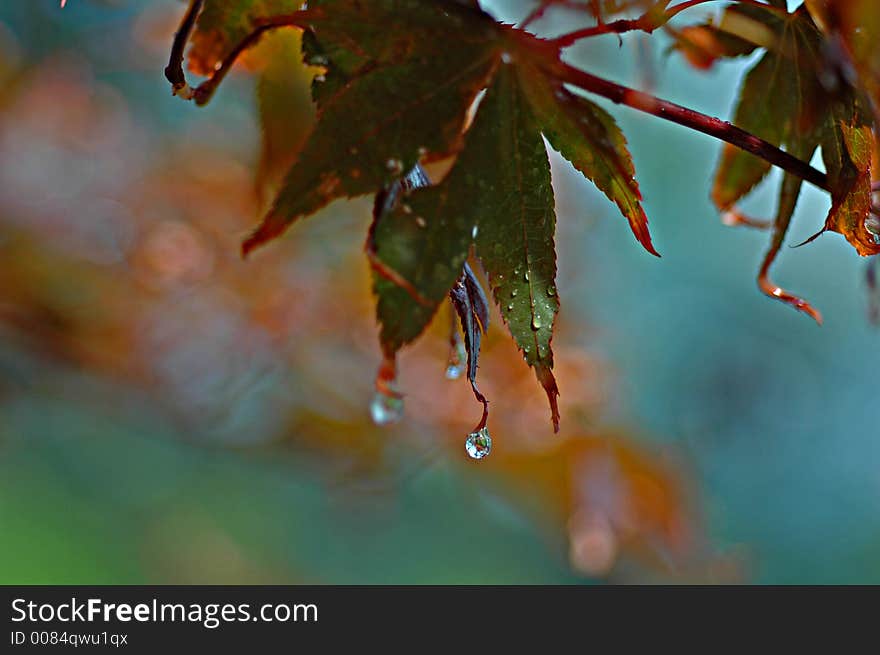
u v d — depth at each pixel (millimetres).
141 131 843
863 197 502
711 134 494
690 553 835
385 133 486
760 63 520
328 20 491
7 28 800
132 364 828
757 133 522
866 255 503
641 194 495
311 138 484
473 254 501
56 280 807
